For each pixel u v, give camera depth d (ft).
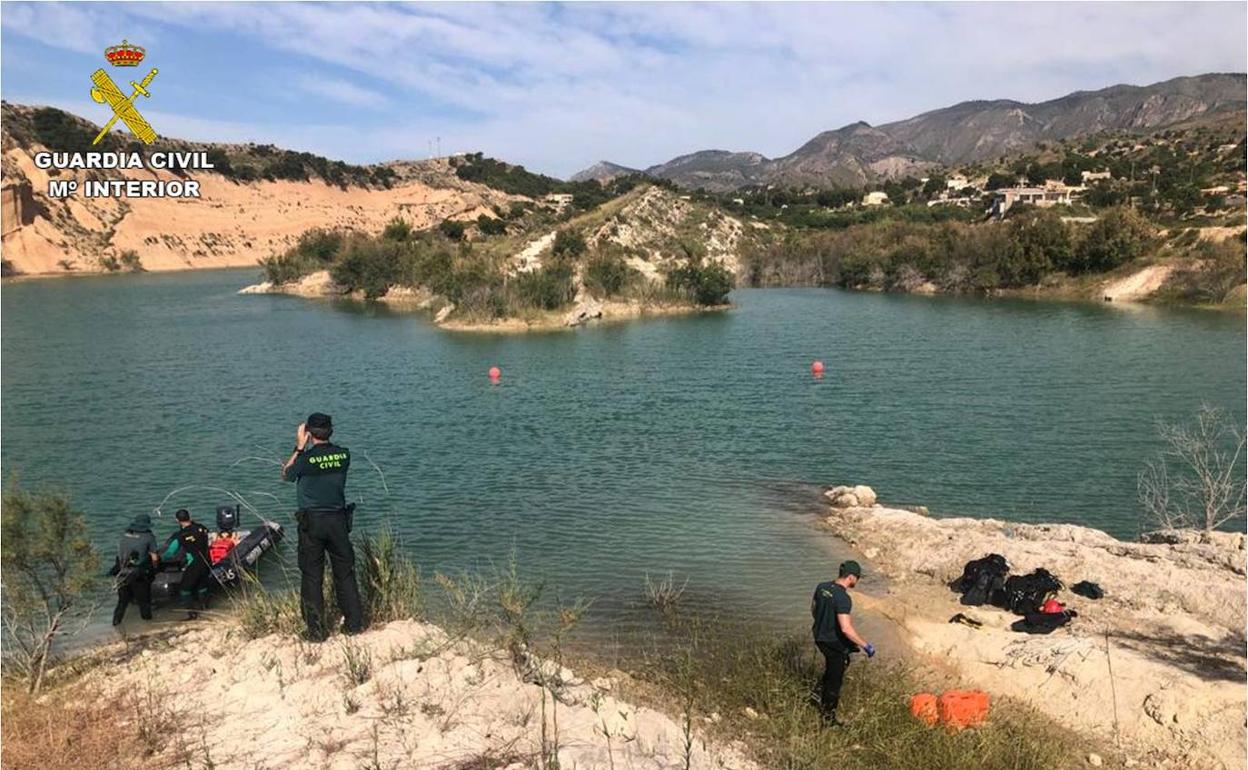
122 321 212.02
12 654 31.73
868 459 77.46
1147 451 79.77
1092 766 27.89
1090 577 44.75
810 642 38.11
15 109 469.98
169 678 26.45
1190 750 28.25
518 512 62.03
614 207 393.09
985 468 74.43
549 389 116.98
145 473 73.87
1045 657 34.86
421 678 24.79
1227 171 471.21
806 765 23.65
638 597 45.29
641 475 72.33
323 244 341.82
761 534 56.70
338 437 88.07
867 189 634.43
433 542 55.62
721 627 40.60
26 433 89.61
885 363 135.95
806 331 186.70
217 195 535.60
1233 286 228.02
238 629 31.30
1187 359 134.82
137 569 40.70
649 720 24.36
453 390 116.67
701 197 472.03
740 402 105.60
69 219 441.27
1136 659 33.63
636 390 115.44
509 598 31.50
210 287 337.11
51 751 21.49
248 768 20.17
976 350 149.48
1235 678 32.17
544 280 219.61
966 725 29.14
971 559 48.73
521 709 23.43
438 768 19.88
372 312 240.73
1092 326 185.47
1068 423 91.30
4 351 155.43
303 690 24.25
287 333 188.34
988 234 297.74
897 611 43.21
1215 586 42.27
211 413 100.63
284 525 58.65
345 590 28.07
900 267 310.04
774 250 369.30
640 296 243.81
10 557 29.22
